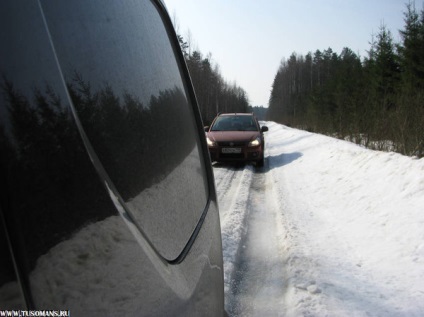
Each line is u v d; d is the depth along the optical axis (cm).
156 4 178
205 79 4969
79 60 90
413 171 605
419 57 2064
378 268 391
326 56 8612
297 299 323
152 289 96
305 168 1021
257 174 1015
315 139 1630
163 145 136
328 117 2827
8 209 57
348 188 699
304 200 695
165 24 189
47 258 63
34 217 62
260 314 308
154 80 145
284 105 9750
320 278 363
